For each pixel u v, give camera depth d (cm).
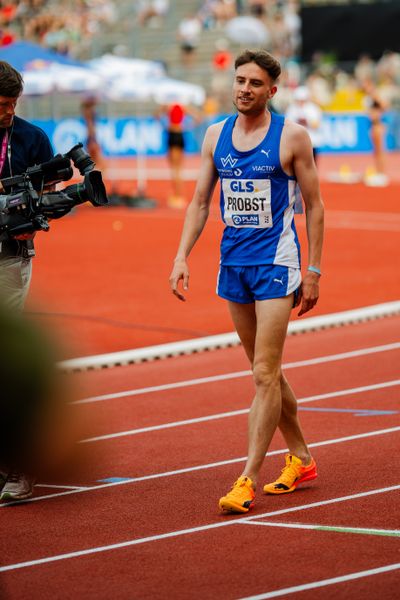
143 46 10356
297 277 1495
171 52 10319
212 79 10200
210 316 3256
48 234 5197
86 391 643
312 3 10556
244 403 2198
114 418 2064
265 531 1362
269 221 1488
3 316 573
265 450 1473
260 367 1481
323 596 1126
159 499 1528
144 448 1834
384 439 1853
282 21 10175
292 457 1559
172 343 2855
